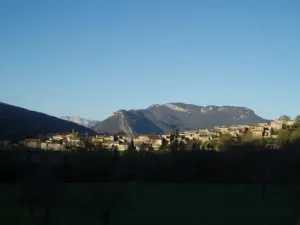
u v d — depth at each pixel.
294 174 126.69
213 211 102.69
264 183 131.88
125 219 90.56
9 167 131.75
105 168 154.50
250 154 165.50
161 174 169.00
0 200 104.62
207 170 170.38
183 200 122.38
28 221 82.38
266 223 85.56
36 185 82.38
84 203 81.31
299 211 89.31
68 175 143.38
